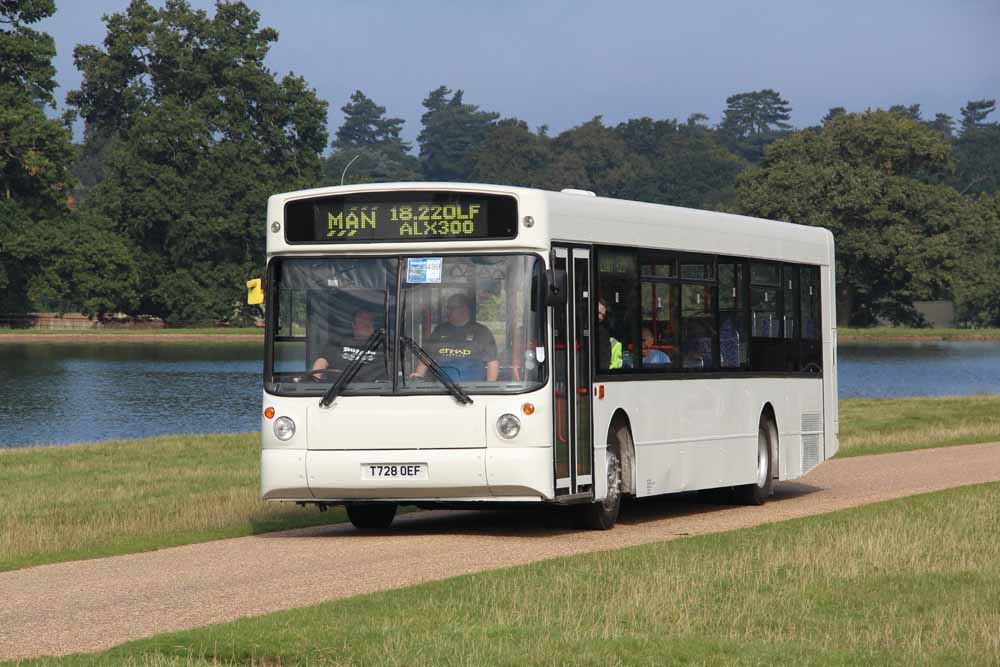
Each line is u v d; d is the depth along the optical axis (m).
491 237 20.56
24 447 49.38
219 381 95.00
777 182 177.75
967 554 18.67
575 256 21.45
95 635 14.02
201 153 171.25
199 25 180.62
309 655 12.61
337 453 20.47
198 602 15.77
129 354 131.88
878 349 154.25
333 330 20.73
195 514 26.09
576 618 14.16
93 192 175.00
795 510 25.48
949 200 178.25
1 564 20.06
